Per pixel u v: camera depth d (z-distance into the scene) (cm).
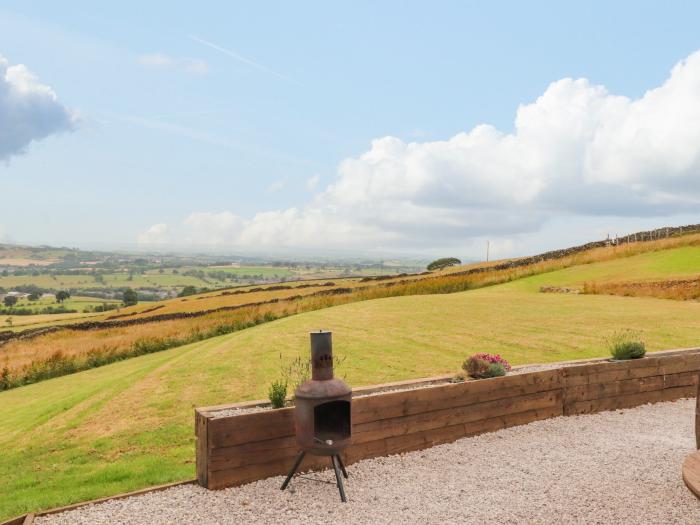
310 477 650
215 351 1700
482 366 863
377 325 2019
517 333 1762
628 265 3669
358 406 699
